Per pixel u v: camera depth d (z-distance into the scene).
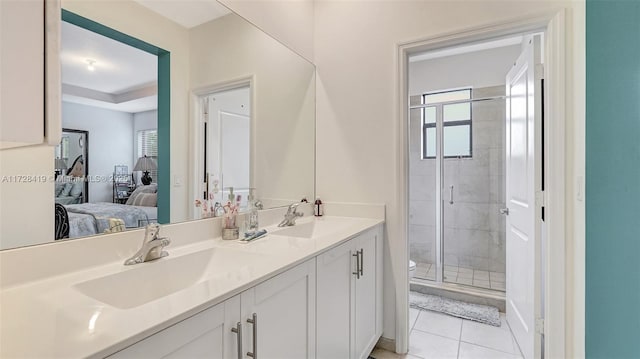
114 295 0.93
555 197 1.57
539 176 1.69
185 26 1.41
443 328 2.28
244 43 1.73
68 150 0.98
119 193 1.12
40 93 0.42
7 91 0.39
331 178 2.22
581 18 1.45
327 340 1.31
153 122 1.27
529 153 1.82
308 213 2.20
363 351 1.68
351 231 1.62
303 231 1.90
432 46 1.91
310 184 2.24
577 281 1.48
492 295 2.70
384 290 2.01
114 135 1.12
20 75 0.40
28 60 0.41
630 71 1.11
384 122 2.03
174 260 1.13
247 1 1.76
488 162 3.31
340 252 1.43
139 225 1.18
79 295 0.78
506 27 1.69
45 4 0.43
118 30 1.15
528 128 1.85
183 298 0.74
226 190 1.62
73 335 0.57
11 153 0.85
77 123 1.01
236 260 1.25
